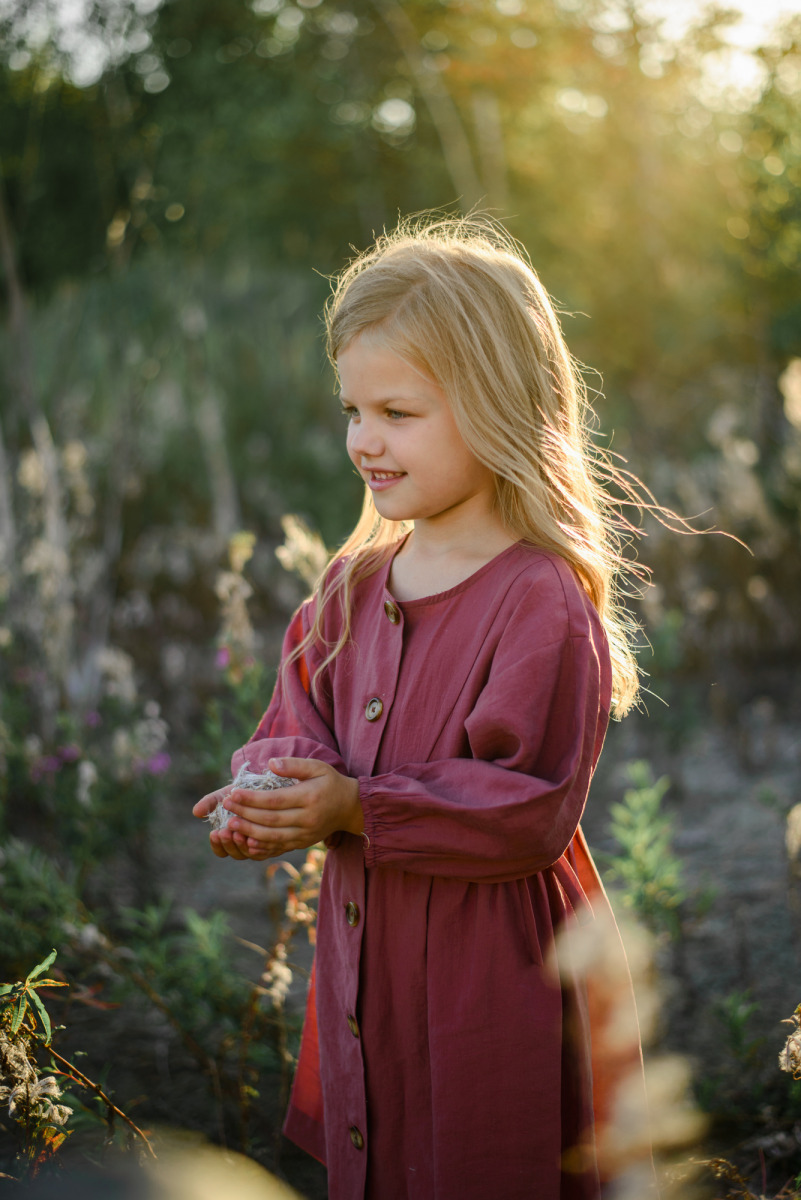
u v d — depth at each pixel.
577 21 6.28
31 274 7.39
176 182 5.27
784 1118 2.01
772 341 5.71
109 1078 2.19
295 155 8.31
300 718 1.53
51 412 4.77
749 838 3.46
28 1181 1.27
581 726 1.30
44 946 2.26
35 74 4.37
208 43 5.52
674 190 6.33
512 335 1.40
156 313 6.29
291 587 5.78
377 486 1.39
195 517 6.49
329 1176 1.45
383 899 1.37
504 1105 1.30
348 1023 1.40
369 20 7.66
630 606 4.74
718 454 5.83
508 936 1.33
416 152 8.95
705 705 4.63
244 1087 1.92
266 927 2.99
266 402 7.56
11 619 3.64
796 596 5.05
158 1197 1.07
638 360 6.81
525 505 1.39
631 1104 1.46
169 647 4.84
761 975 2.59
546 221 7.35
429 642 1.39
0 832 2.77
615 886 3.01
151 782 3.08
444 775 1.30
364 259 1.63
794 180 5.02
